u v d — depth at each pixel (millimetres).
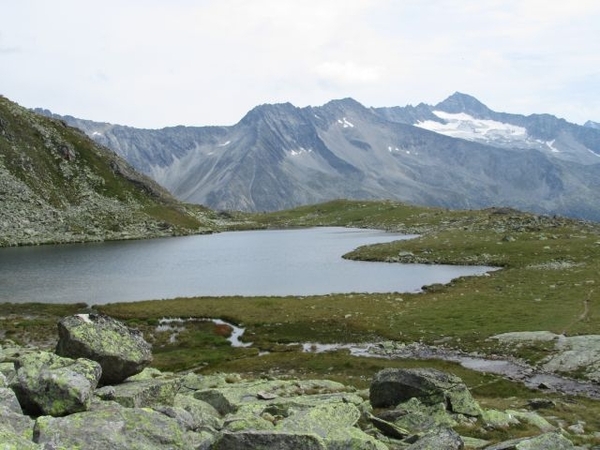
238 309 76188
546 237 132875
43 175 199875
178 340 62938
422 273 108000
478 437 24766
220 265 126188
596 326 55594
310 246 166750
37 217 177000
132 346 24484
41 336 61875
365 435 20125
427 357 51750
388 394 29047
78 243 168500
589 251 110188
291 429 20766
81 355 23156
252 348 58781
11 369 22484
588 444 25047
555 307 66312
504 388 41375
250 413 23719
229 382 37812
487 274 100125
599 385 41469
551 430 26922
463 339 56594
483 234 146625
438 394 28297
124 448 14727
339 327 65188
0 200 176750
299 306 77062
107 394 20016
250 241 185875
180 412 19453
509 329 58156
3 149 195875
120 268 120000
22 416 15562
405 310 72375
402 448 21250
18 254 139750
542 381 43156
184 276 110438
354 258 133750
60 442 14273
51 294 89000
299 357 53438
